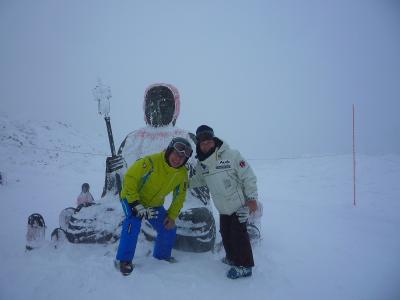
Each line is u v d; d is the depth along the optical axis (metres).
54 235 3.98
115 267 3.26
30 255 3.74
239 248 3.25
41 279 3.12
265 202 8.46
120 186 4.33
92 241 3.86
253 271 3.41
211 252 3.82
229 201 3.31
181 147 3.12
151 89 4.65
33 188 10.80
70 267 3.30
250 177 3.27
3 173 12.14
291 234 5.08
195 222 3.79
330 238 4.89
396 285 3.25
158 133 4.58
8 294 2.90
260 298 2.90
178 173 3.29
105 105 4.14
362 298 2.98
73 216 3.98
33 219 3.94
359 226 5.76
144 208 3.15
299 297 2.96
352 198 9.23
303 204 8.18
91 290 2.91
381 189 10.37
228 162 3.29
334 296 3.00
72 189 10.73
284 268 3.57
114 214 3.98
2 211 7.43
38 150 17.33
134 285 2.97
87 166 15.98
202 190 4.35
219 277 3.23
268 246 4.34
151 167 3.24
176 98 4.68
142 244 3.83
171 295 2.85
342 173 13.19
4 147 16.73
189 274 3.21
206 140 3.24
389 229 5.56
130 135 4.67
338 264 3.78
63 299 2.79
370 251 4.29
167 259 3.53
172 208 3.40
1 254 4.07
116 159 4.11
